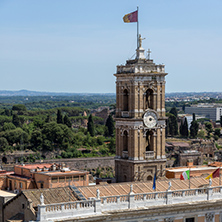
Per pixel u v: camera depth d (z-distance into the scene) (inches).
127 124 6441.9
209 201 5851.4
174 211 5649.6
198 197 5856.3
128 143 6461.6
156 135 6525.6
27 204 5009.8
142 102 6412.4
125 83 6471.5
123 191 5708.7
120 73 6520.7
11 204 5344.5
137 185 5895.7
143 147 6441.9
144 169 6451.8
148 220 5511.8
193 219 5821.9
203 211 5861.2
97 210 5167.3
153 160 6481.3
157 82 6491.1
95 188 5639.8
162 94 6550.2
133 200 5433.1
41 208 4857.3
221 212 5984.3
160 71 6545.3
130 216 5393.7
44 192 5275.6
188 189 5807.1
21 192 5201.8
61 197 5265.8
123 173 6555.1
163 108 6574.8
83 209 5088.6
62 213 4968.0
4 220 5423.2
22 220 5049.2
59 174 6973.4
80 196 5349.4
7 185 7342.5
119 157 6584.6
